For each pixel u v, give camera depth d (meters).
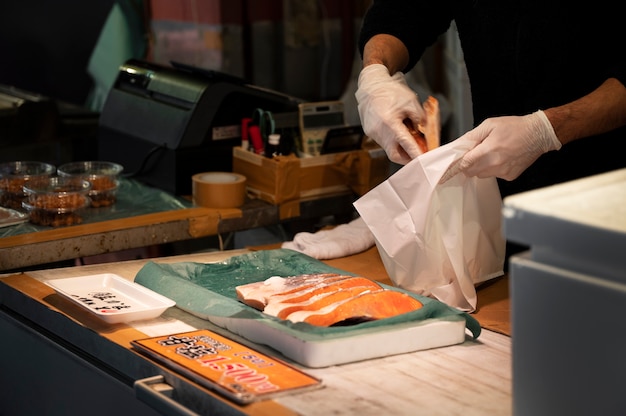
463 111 4.03
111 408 1.95
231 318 1.94
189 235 2.94
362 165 3.21
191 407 1.68
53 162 3.90
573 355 1.31
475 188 2.25
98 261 3.43
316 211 3.19
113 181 3.08
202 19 4.44
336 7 4.55
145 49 4.77
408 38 2.80
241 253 2.56
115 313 1.99
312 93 4.66
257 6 4.43
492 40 2.59
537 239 1.31
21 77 5.12
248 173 3.18
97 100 5.00
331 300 1.92
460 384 1.71
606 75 2.32
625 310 1.24
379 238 2.19
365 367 1.78
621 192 1.40
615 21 2.39
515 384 1.40
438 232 2.17
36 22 5.04
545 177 2.55
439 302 1.95
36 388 2.24
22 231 2.77
